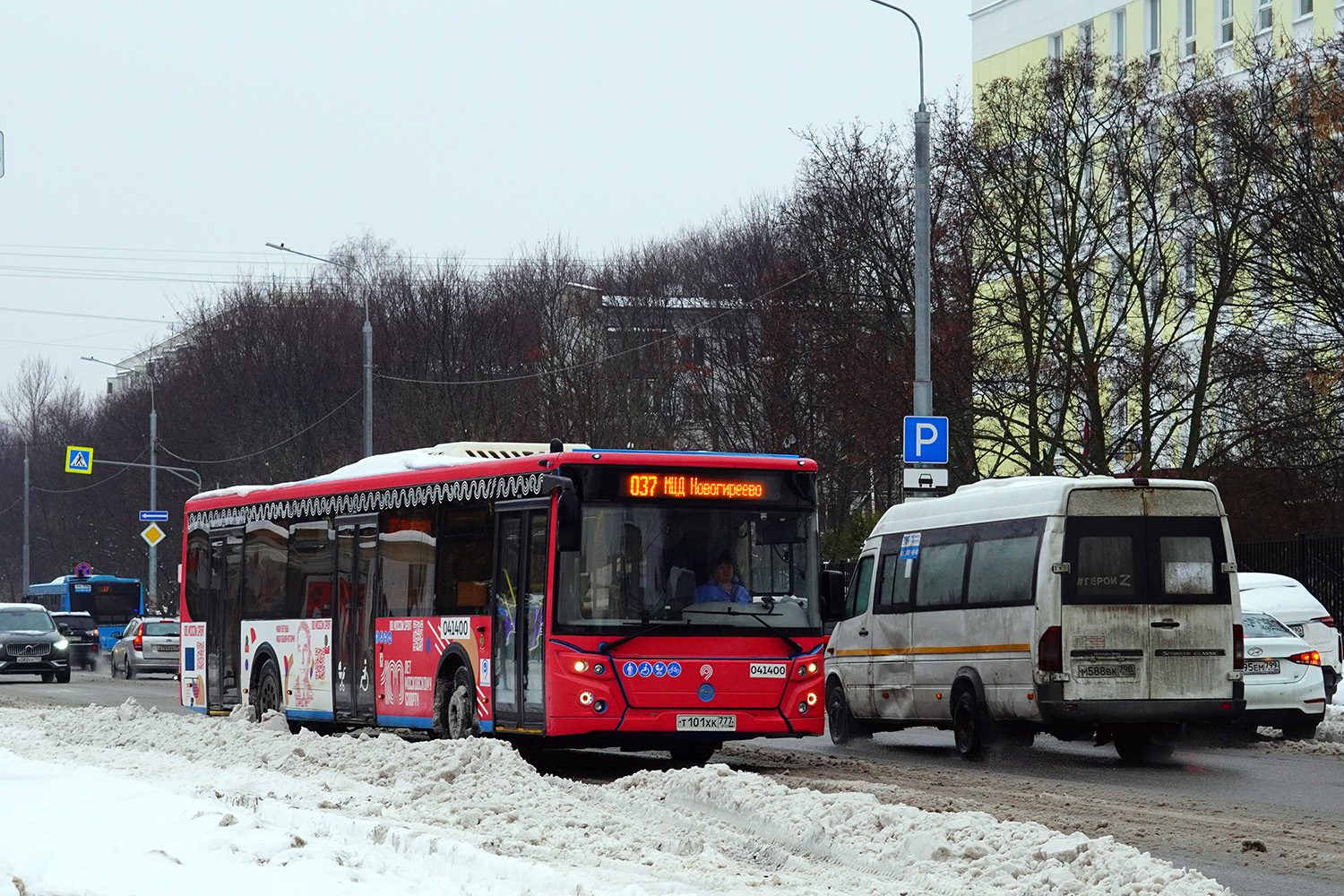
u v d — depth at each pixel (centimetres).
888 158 4019
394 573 2020
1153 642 1892
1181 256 3666
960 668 2033
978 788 1605
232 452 6831
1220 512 1928
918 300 2897
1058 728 1936
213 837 1052
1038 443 3712
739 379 5266
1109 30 5322
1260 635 2245
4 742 2088
